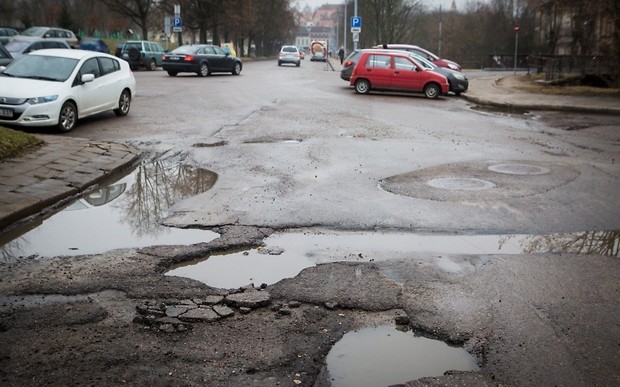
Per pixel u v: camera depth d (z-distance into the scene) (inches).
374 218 273.3
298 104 761.6
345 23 2605.8
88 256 220.5
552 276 205.5
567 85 1107.3
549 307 179.6
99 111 556.4
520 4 2608.3
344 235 250.2
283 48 2140.7
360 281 198.2
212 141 480.1
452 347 155.7
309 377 138.9
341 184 338.3
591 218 276.5
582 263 218.8
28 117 469.1
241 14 2598.4
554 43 1942.7
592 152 458.3
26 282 194.4
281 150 442.3
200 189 327.0
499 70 2096.5
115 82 582.6
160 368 141.8
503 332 163.0
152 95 825.5
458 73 985.5
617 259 223.5
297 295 185.9
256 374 139.9
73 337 156.7
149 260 215.8
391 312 175.5
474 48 2832.2
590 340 159.0
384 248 234.2
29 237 245.4
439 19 2977.4
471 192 322.7
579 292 191.8
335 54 4407.0
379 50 948.0
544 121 665.0
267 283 197.2
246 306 177.2
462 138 522.3
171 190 325.7
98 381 135.5
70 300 181.0
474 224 266.2
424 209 288.8
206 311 172.9
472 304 181.2
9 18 2183.8
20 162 359.3
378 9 2458.2
